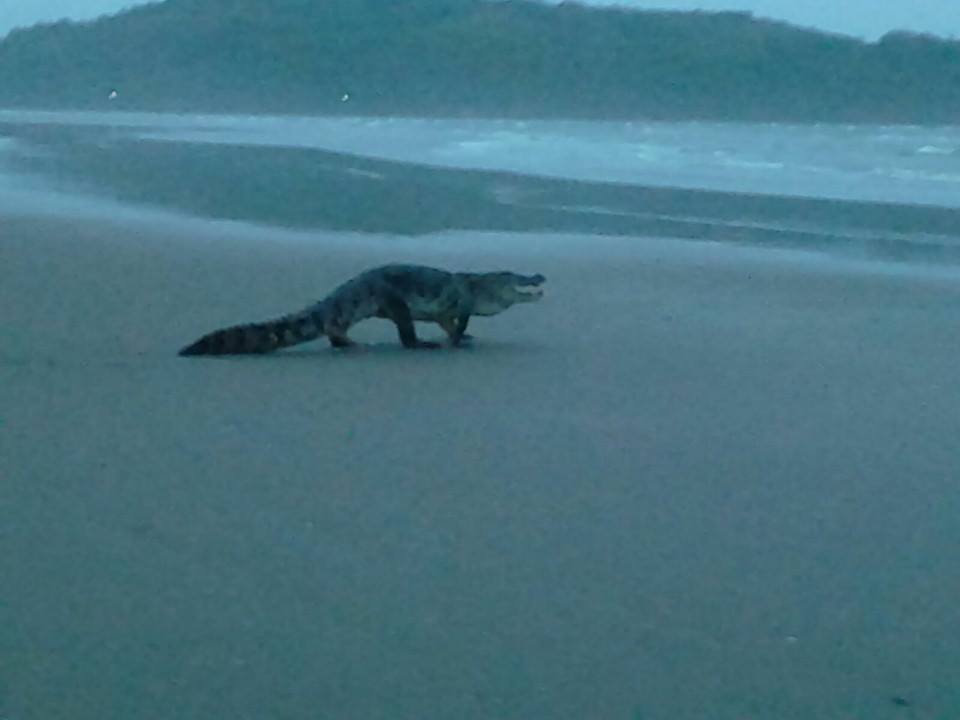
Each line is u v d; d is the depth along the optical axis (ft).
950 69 414.62
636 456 38.86
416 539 34.45
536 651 30.45
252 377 44.21
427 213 82.43
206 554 33.65
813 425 41.19
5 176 107.96
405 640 30.81
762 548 34.35
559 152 150.51
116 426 40.06
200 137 189.78
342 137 195.42
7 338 47.83
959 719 27.81
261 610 31.86
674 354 47.57
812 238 73.10
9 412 40.88
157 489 36.47
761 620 31.89
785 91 428.15
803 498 36.68
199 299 53.72
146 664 29.37
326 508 35.70
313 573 33.06
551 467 38.06
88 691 28.17
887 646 31.07
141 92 563.07
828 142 179.93
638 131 233.76
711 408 42.37
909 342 49.62
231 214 80.23
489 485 37.01
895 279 60.64
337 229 74.54
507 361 46.52
